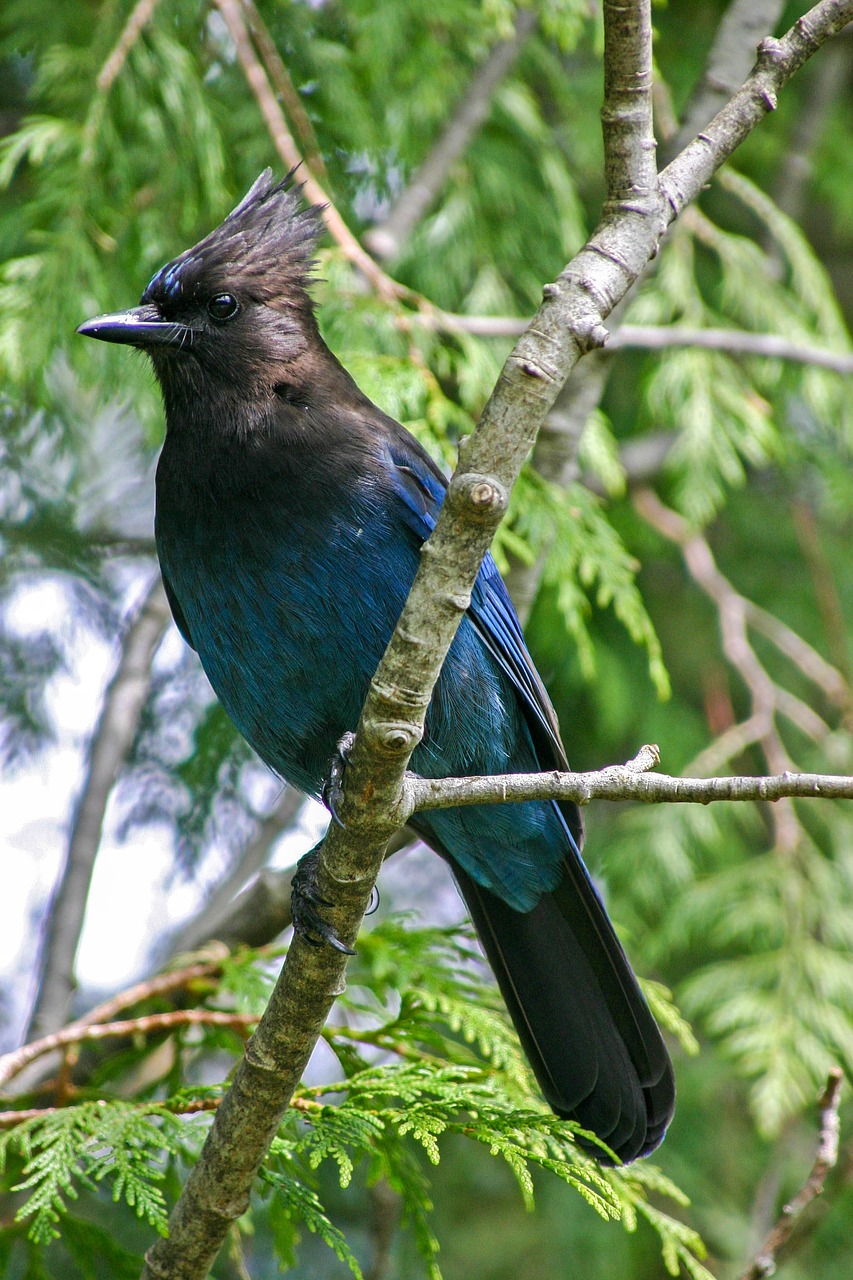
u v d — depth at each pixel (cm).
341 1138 654
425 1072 719
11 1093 878
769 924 1162
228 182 1046
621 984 764
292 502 725
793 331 1155
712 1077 1218
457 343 1067
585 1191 643
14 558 1298
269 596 727
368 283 1008
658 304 1150
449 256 1120
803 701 1355
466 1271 1190
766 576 1391
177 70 984
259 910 919
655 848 1210
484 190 1136
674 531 1248
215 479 740
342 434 746
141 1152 665
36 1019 981
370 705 536
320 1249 1203
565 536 914
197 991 826
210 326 773
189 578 752
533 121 1146
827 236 1567
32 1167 649
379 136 1090
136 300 1001
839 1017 1116
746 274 1161
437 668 532
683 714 1316
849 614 1380
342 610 725
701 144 538
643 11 506
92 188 955
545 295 511
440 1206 1227
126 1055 824
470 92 1127
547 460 951
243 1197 616
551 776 554
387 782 546
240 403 756
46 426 1232
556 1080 759
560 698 1299
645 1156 740
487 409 507
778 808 1214
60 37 1091
